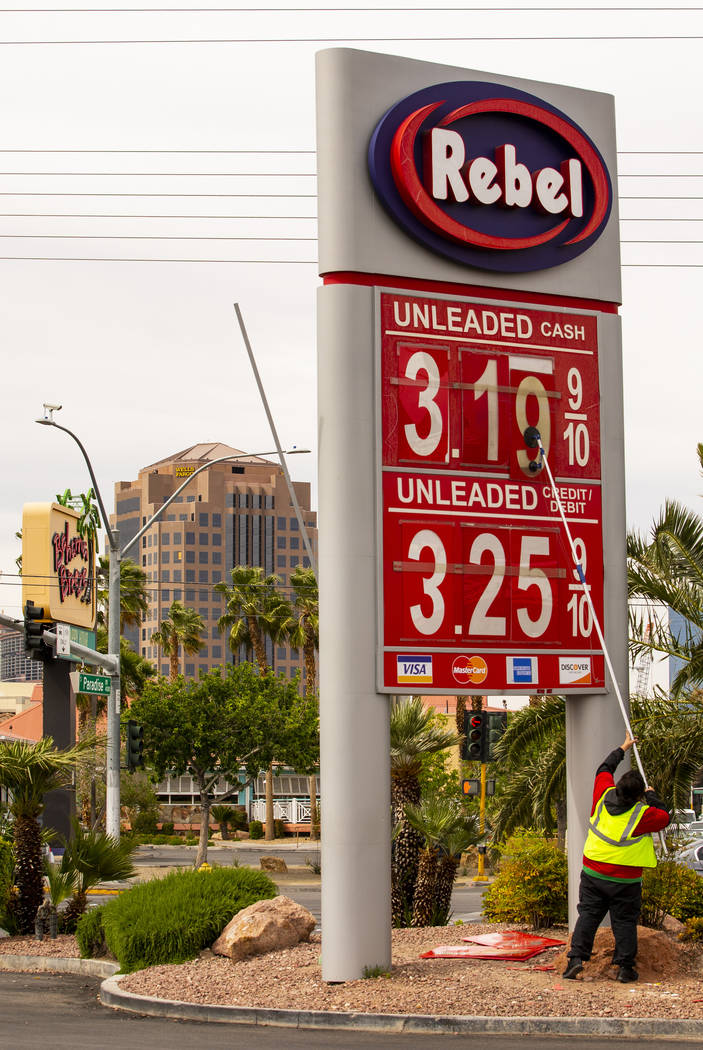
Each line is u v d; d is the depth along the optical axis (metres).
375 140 13.87
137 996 12.80
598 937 13.38
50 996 13.71
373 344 13.82
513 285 14.61
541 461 14.47
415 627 13.62
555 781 19.42
